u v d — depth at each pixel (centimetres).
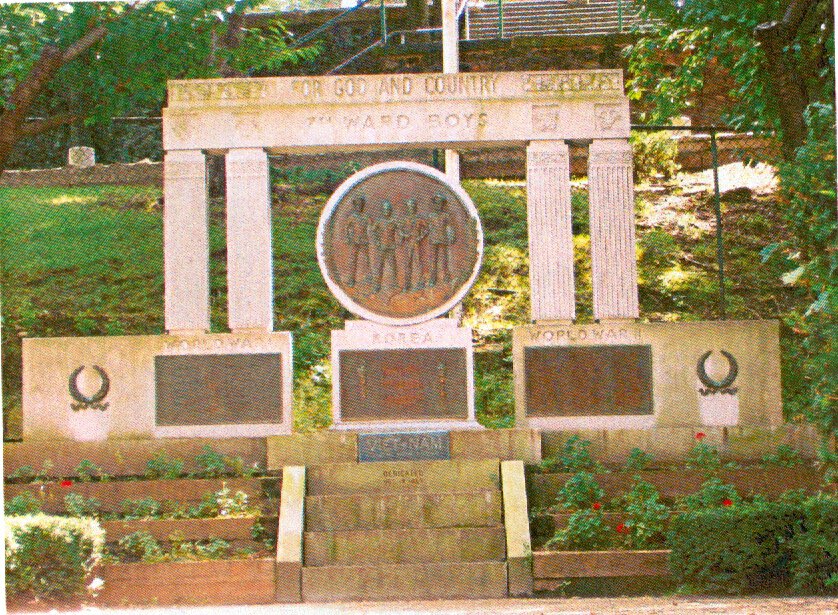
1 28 1958
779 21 1923
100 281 2470
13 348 2272
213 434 1861
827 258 1697
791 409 2027
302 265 2536
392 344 1881
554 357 1873
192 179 1914
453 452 1791
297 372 2242
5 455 1820
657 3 2197
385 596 1529
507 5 3098
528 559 1534
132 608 1459
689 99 2750
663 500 1695
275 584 1522
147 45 1922
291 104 1911
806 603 1288
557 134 1909
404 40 2991
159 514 1667
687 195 2694
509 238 2566
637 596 1490
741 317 2328
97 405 1864
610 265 1905
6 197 2791
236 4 2128
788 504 1486
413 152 2809
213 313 2369
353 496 1641
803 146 1777
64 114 1958
